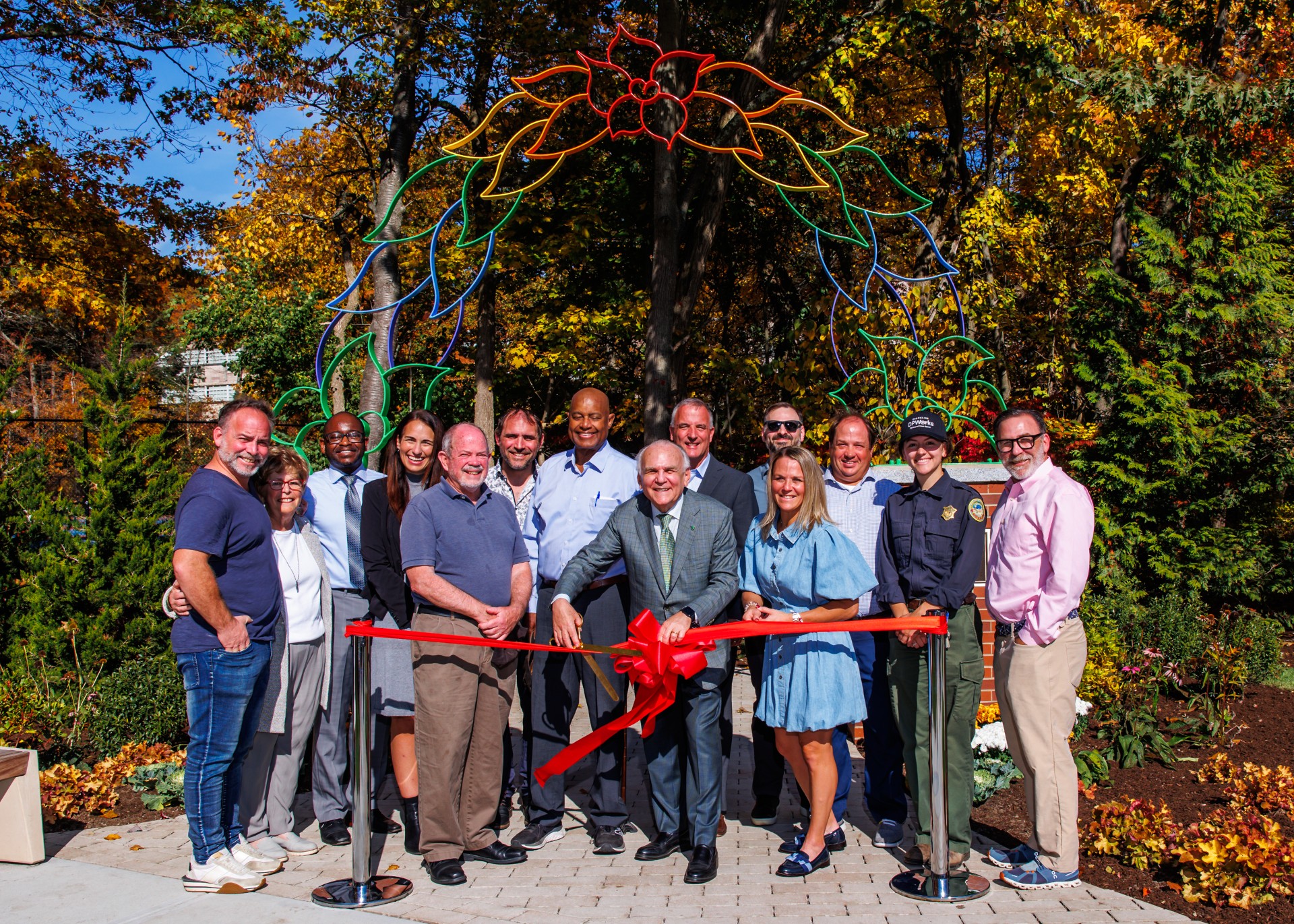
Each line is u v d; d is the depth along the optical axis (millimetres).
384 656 4398
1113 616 7688
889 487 4871
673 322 11680
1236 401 10625
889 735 4477
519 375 21062
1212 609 10211
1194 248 10383
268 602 3986
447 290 17453
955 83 13898
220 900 3744
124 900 3744
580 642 4207
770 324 17469
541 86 13523
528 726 5199
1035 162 14711
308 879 4020
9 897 3787
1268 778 4781
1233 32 14156
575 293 16375
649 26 14008
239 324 20016
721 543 4312
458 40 12367
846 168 14906
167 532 7172
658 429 10914
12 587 7109
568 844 4520
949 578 4023
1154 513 9617
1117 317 10352
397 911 3646
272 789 4375
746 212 15117
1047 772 3867
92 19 13133
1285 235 11500
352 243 19422
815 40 13297
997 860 4125
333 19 11164
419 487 4605
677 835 4379
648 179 15109
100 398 7281
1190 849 3877
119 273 18750
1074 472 9930
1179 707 6824
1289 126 11453
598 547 4367
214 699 3811
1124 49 12531
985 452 11008
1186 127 11211
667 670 3758
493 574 4156
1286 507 10633
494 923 3512
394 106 12031
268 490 4371
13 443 9391
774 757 4734
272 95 12320
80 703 6031
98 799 4953
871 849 4375
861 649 4547
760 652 4730
